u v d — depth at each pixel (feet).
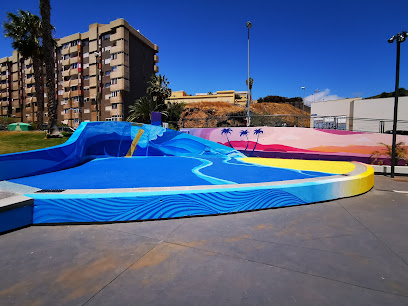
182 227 13.37
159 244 11.23
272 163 34.86
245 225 13.70
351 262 9.64
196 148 44.83
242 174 24.62
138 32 166.50
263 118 69.10
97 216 13.91
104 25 160.76
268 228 13.25
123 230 12.93
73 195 13.99
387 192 22.50
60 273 8.79
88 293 7.64
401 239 11.93
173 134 44.39
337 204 18.16
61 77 185.68
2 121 132.36
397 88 31.53
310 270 9.02
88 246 11.02
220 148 45.34
